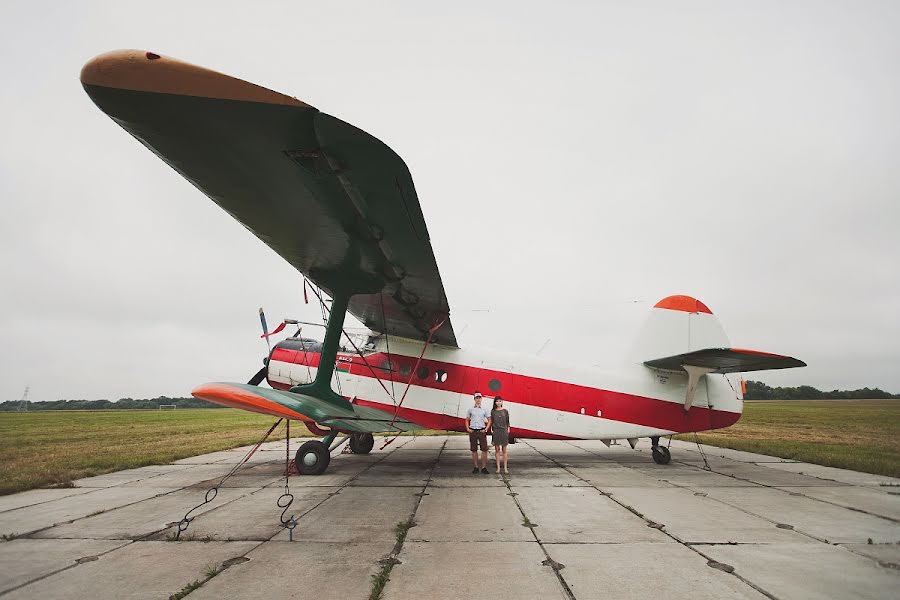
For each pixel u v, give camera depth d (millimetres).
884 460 10055
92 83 3473
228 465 9664
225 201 5277
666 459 10117
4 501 6250
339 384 10016
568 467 9516
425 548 4215
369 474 8375
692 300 10781
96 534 4664
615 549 4188
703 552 4105
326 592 3258
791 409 55875
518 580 3465
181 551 4148
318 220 5652
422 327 9391
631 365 10523
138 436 18047
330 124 3826
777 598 3158
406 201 5008
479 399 8781
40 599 3172
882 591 3279
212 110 3707
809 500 6289
